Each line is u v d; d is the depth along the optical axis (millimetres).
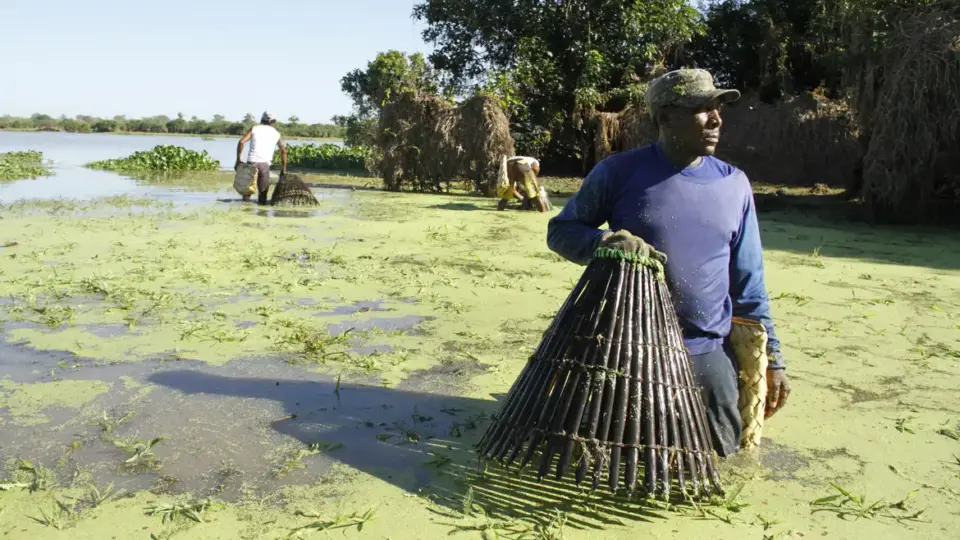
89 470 3107
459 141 15977
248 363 4473
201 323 5230
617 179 3189
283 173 12984
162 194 14891
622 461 2834
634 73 20531
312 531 2678
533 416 2920
